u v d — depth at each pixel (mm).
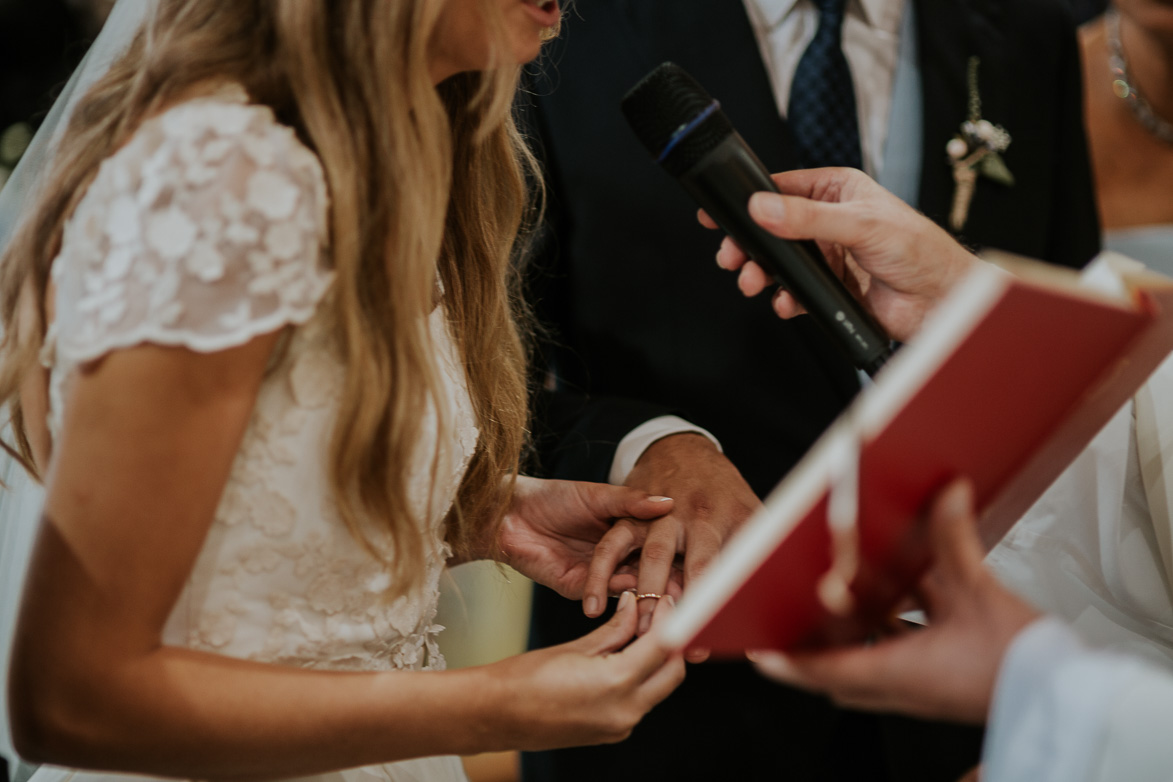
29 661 758
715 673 1439
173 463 745
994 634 666
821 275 1042
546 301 1557
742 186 1008
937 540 663
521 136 1432
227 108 786
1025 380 604
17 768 1147
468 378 1237
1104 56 2316
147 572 756
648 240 1468
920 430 589
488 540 1273
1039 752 651
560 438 1482
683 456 1283
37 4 1978
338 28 860
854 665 716
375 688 867
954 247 1108
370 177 876
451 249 1230
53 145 978
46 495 754
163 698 781
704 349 1469
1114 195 2391
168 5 884
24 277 915
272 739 823
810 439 1454
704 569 1097
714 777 1439
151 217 748
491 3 899
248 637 901
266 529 881
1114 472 1241
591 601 1110
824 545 622
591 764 1486
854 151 1483
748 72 1437
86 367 743
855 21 1542
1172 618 1280
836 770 1451
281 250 777
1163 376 1220
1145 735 624
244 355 769
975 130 1502
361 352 861
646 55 1456
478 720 896
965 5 1554
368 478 896
